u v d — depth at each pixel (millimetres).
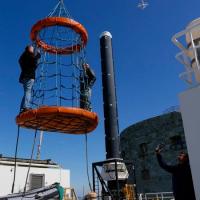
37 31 12000
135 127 53688
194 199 6266
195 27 7000
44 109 10195
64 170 37812
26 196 11992
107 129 20812
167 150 46938
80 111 10516
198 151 5723
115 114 21078
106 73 21984
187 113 6074
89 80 12641
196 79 7090
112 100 21328
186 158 6566
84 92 12289
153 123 50469
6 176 33375
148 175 49219
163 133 48375
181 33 7281
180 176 6480
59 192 12914
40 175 35562
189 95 6129
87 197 11211
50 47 13062
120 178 18891
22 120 10719
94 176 19438
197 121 5883
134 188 21203
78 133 12750
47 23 11500
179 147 45500
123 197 18781
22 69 11398
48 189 12703
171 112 48156
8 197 11758
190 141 5887
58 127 11781
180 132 45844
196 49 7289
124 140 56062
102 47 22938
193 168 5707
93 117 10914
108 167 19047
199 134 5793
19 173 34281
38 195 12320
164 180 46531
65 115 10352
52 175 36500
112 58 22734
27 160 35719
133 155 52750
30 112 10391
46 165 36656
